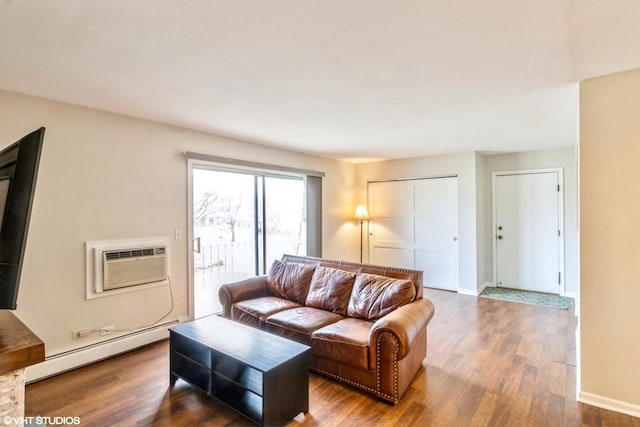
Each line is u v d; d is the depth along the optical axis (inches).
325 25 63.0
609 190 84.5
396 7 57.2
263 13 59.0
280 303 127.3
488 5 56.6
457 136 159.6
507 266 213.9
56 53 74.1
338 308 118.9
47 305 104.1
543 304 178.9
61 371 104.9
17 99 98.7
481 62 79.0
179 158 138.9
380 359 88.8
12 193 56.9
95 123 114.5
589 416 82.5
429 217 218.8
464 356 116.2
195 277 150.1
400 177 229.6
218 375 86.1
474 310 168.7
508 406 87.0
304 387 83.4
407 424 80.0
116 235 119.8
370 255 244.7
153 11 58.2
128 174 123.0
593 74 85.3
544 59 77.2
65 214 107.7
